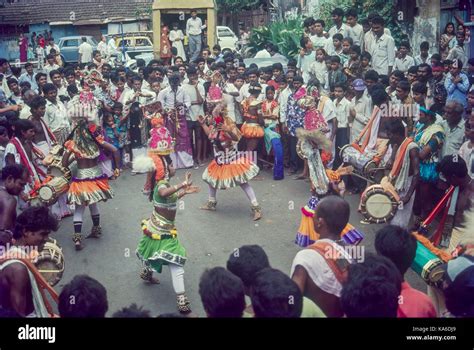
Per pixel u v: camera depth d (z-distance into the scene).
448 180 5.48
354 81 8.78
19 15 32.69
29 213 4.35
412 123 7.41
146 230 5.74
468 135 6.24
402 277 3.67
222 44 24.53
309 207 6.09
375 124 7.55
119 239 7.52
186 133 10.64
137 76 10.69
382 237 3.80
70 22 31.67
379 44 10.53
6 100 11.12
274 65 10.63
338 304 3.66
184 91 10.49
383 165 7.27
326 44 11.38
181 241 7.36
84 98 7.43
